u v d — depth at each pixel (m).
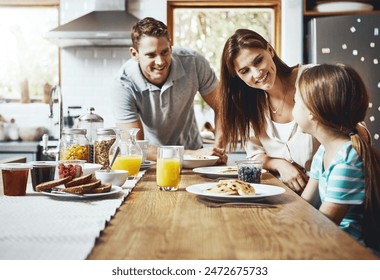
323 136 1.57
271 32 4.60
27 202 1.39
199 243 0.93
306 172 2.24
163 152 1.63
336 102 1.49
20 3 4.65
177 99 2.82
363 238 1.41
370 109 3.99
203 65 2.95
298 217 1.17
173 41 4.62
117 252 0.87
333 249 0.88
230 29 4.64
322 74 1.52
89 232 1.01
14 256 0.85
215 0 4.45
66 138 2.03
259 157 2.29
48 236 0.98
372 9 4.26
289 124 2.19
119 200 1.41
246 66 2.03
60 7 4.57
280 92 2.19
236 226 1.07
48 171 1.62
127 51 4.57
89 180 1.53
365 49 4.00
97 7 4.33
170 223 1.10
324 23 4.02
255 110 2.24
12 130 4.43
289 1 4.32
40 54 4.76
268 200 1.42
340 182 1.40
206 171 1.99
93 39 4.11
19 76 4.76
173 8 4.55
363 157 1.42
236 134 2.28
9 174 1.50
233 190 1.41
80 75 4.59
